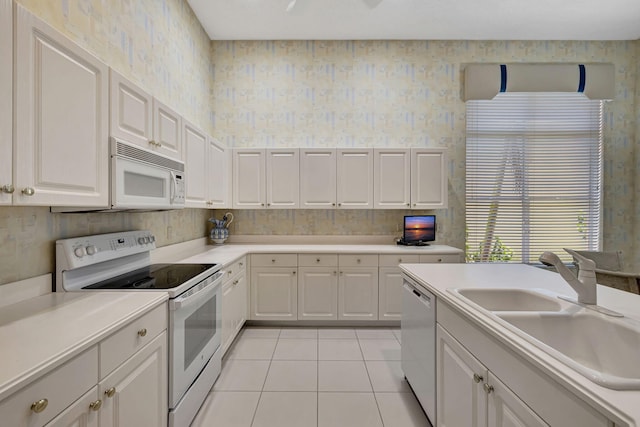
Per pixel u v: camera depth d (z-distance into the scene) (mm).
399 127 3691
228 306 2447
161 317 1418
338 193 3357
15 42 946
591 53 3656
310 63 3686
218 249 3146
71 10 1570
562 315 1214
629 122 3676
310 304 3158
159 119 1837
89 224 1726
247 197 3373
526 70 3562
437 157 3369
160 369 1409
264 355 2570
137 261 2047
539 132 3701
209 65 3625
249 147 3633
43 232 1435
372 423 1763
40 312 1192
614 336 1097
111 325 1067
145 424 1288
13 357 832
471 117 3705
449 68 3672
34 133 1016
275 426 1736
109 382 1062
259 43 3682
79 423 936
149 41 2303
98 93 1316
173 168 1939
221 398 1983
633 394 660
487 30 3443
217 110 3695
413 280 1916
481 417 1144
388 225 3711
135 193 1550
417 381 1839
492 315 1128
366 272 3162
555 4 2994
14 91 947
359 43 3672
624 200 3682
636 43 3646
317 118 3695
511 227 3717
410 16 3184
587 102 3691
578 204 3699
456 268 2096
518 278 1793
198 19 3236
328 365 2408
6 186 927
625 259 3666
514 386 953
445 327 1470
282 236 3688
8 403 721
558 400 775
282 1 2947
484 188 3715
